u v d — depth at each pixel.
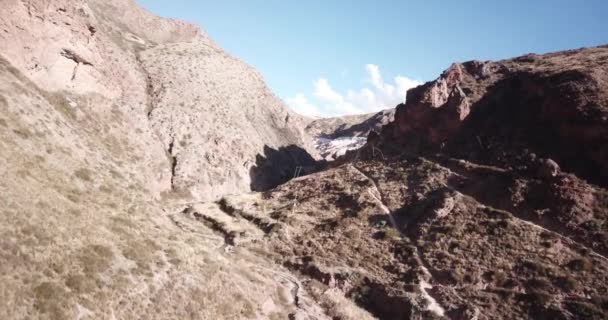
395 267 49.66
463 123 69.94
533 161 55.78
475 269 45.91
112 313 23.11
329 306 42.81
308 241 57.91
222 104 119.44
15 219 23.66
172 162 88.62
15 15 55.81
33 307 19.75
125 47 109.19
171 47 129.25
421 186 62.66
